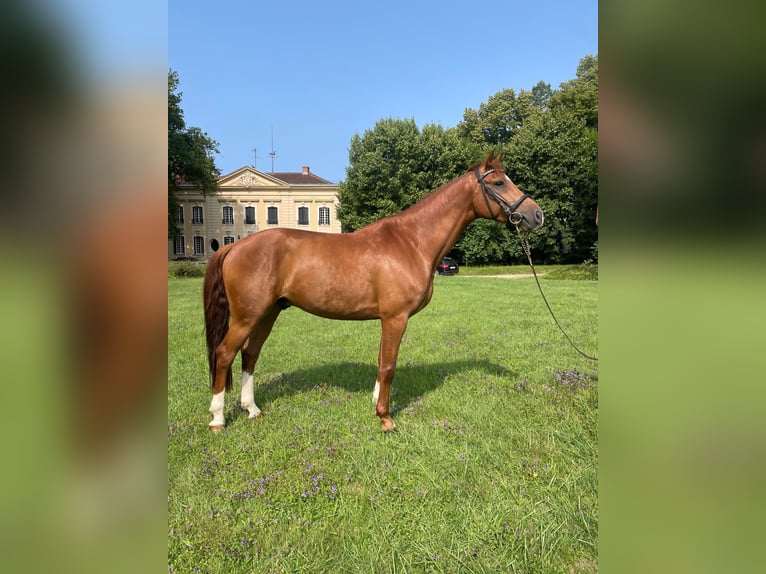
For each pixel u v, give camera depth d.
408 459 2.83
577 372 4.57
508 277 21.67
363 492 2.45
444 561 1.94
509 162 27.25
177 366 4.98
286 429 3.31
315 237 3.38
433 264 3.47
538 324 7.61
